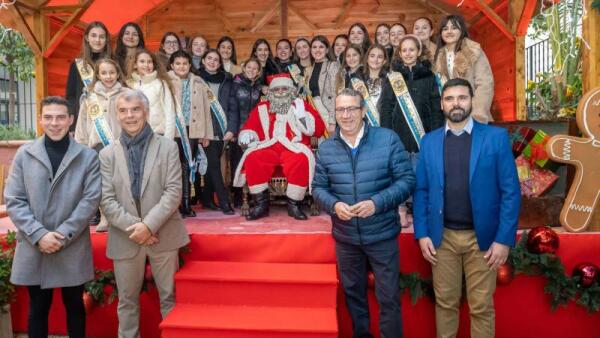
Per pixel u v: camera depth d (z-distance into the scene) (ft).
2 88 37.35
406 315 11.48
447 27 12.50
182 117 14.03
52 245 9.00
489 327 9.50
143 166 10.01
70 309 9.87
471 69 12.53
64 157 9.48
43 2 19.30
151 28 26.09
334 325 9.66
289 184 14.39
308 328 9.55
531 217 12.46
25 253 9.34
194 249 11.75
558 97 18.53
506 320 11.29
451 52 12.78
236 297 10.55
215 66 16.43
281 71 18.57
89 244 9.82
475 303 9.53
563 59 18.83
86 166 9.68
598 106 11.47
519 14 19.83
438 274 9.79
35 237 9.00
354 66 14.35
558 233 11.34
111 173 9.98
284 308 10.42
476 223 9.23
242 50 26.02
